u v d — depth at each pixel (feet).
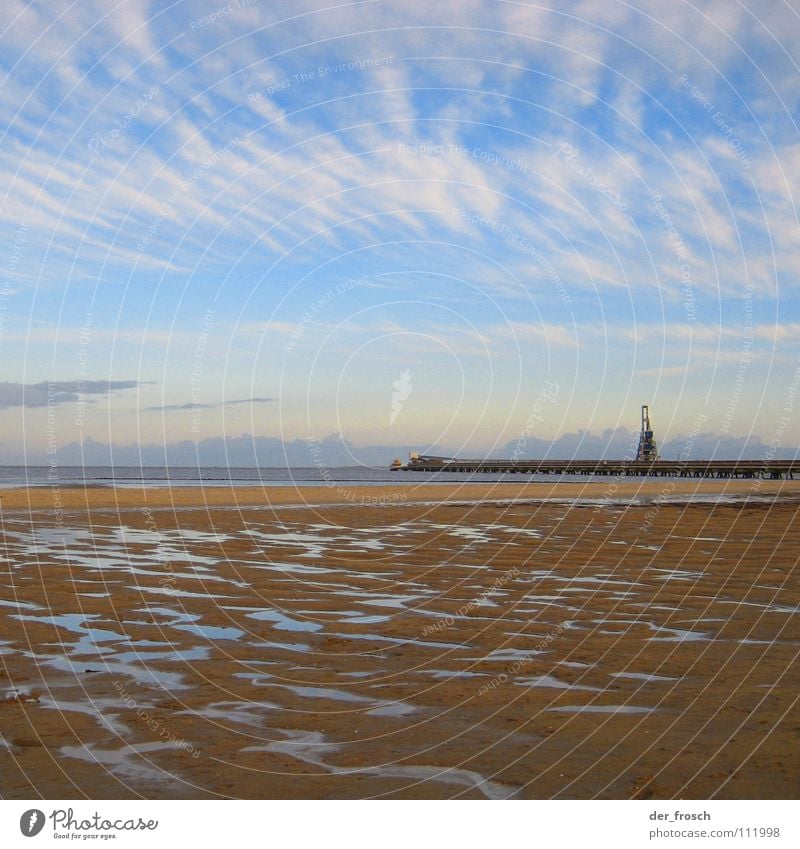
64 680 24.48
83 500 100.99
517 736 19.66
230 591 39.45
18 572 44.39
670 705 21.91
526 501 108.88
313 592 39.42
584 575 44.80
